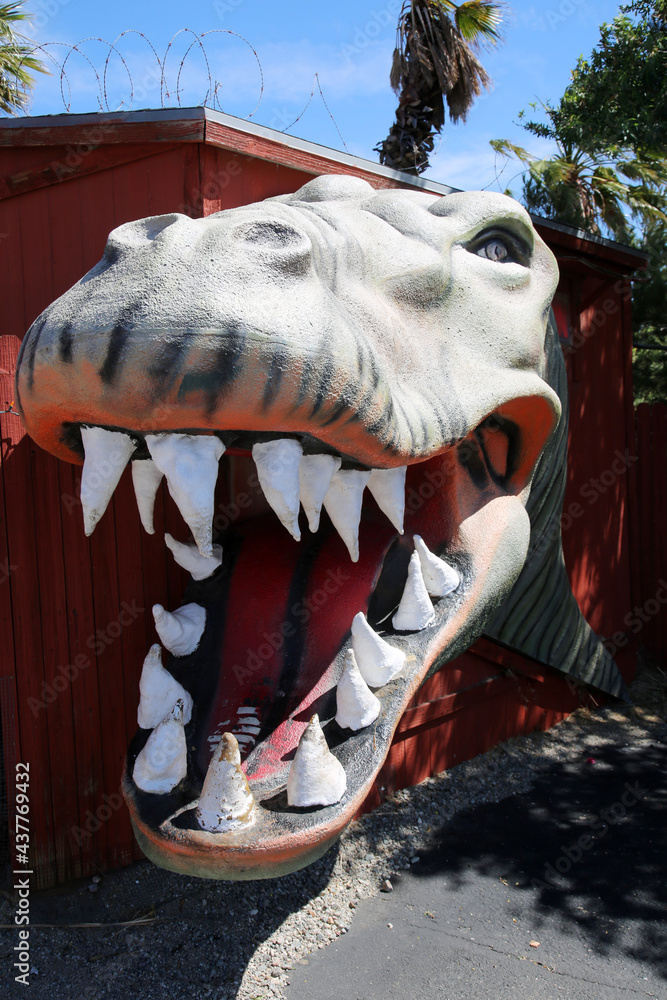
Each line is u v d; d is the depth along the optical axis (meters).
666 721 5.19
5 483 3.00
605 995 2.58
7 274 3.38
